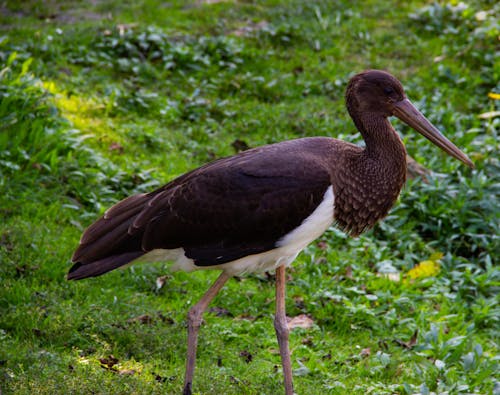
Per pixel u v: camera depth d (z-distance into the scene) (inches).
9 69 550.9
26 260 409.1
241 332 391.9
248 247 328.8
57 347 354.0
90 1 778.2
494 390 342.3
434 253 473.1
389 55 703.7
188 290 422.3
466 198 499.8
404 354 384.5
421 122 352.8
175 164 531.5
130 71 644.1
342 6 778.8
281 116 601.6
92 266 325.7
